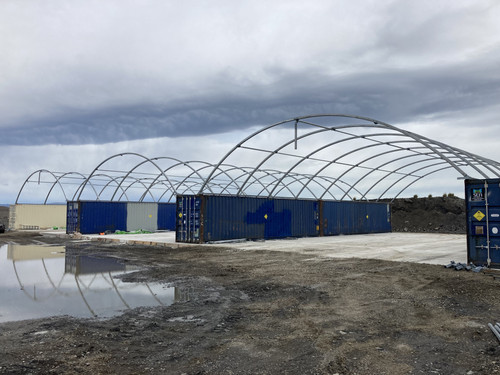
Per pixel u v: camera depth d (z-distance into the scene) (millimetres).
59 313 6953
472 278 9836
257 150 20547
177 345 5219
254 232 23297
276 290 8859
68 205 30656
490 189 11398
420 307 7199
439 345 5172
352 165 28078
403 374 4258
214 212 21078
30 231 35406
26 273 11555
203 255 15656
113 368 4426
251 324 6211
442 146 17875
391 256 15344
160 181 35125
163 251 17594
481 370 4352
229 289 9031
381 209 35812
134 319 6531
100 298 8180
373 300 7805
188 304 7602
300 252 16547
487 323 6145
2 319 6531
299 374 4266
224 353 4910
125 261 14258
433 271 11195
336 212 30328
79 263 13742
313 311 6984
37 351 4973
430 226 41281
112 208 31344
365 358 4715
